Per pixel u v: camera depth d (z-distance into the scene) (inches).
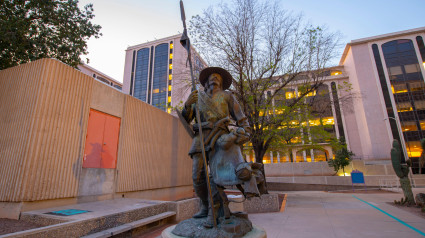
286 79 544.4
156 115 458.3
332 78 1801.2
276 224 253.1
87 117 307.4
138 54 2583.7
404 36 1665.8
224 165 103.3
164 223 259.6
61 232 156.9
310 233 209.5
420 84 1558.8
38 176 239.6
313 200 494.3
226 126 116.5
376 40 1699.1
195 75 517.0
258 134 473.1
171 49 2448.3
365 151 1581.0
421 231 212.1
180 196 509.0
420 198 357.4
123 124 371.9
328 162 1274.6
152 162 428.5
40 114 249.0
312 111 530.9
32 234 140.3
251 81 470.9
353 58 1708.9
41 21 472.1
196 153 118.9
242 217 112.1
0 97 274.1
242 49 471.8
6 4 426.3
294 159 1528.1
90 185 301.0
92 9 527.2
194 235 97.4
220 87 129.7
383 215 299.9
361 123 1628.9
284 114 467.5
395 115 1526.8
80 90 301.0
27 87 260.2
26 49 442.3
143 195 399.5
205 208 119.4
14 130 249.6
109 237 188.4
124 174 360.8
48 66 263.0
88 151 304.8
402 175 405.7
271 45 499.8
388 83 1596.9
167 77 2353.6
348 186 922.1
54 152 259.4
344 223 251.3
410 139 1481.3
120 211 215.9
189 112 123.6
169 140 490.3
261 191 100.0
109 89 351.3
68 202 270.4
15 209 221.6
